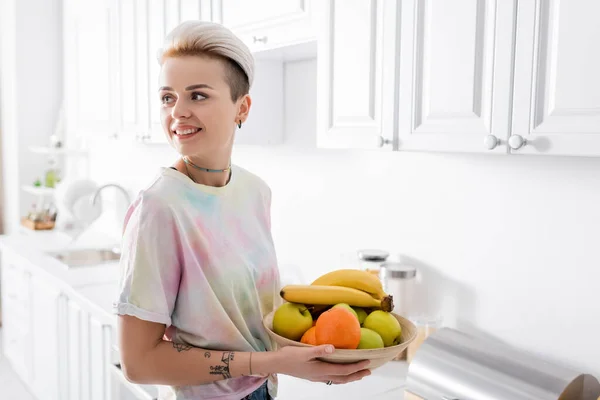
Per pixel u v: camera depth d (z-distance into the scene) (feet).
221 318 3.40
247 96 3.55
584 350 4.77
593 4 3.33
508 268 5.29
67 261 10.54
